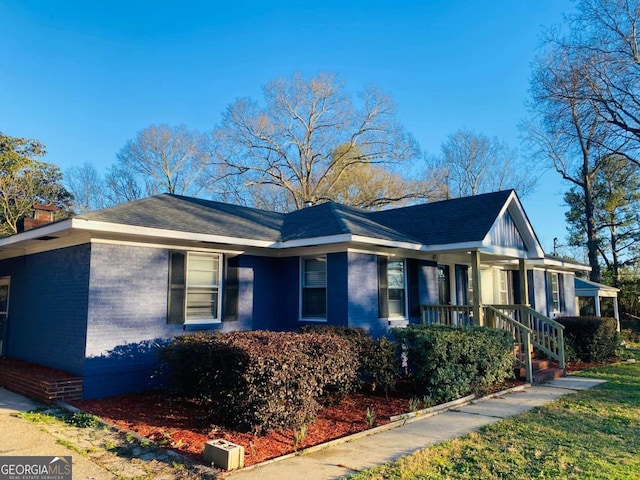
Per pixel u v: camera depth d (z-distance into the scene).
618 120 19.19
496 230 11.66
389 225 13.20
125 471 4.49
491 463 4.86
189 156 37.75
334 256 10.32
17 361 10.06
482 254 11.70
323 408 7.36
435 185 33.69
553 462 4.91
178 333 9.13
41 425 6.12
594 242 28.33
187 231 8.88
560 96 19.20
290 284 11.20
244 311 10.55
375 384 8.15
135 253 8.69
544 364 11.49
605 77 18.48
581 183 28.56
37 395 7.69
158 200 11.21
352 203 33.28
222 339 6.52
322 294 10.59
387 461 4.92
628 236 32.19
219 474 4.41
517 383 9.91
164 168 37.16
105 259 8.27
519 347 11.24
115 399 7.81
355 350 7.66
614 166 29.28
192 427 6.12
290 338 6.57
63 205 32.34
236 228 10.55
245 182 33.34
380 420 6.72
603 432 6.13
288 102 33.31
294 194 33.62
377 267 10.80
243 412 5.76
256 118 32.97
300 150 34.06
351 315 9.95
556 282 18.95
